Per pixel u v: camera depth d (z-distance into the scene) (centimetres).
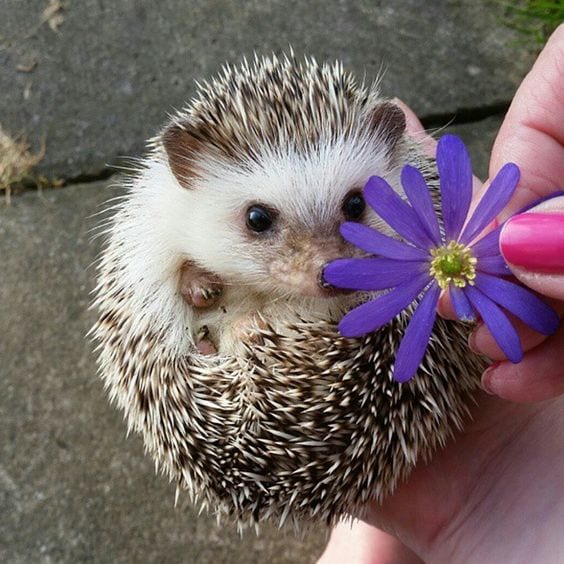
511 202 16
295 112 18
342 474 16
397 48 31
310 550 25
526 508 18
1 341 28
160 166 20
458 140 12
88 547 25
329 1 32
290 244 17
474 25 32
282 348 16
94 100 31
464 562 18
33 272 29
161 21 33
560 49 17
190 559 25
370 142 18
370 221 18
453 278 12
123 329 19
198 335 19
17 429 26
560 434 18
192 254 19
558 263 11
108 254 21
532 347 15
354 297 17
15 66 32
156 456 19
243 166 18
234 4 33
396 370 12
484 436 19
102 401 27
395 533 20
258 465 16
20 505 25
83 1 33
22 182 30
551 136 17
